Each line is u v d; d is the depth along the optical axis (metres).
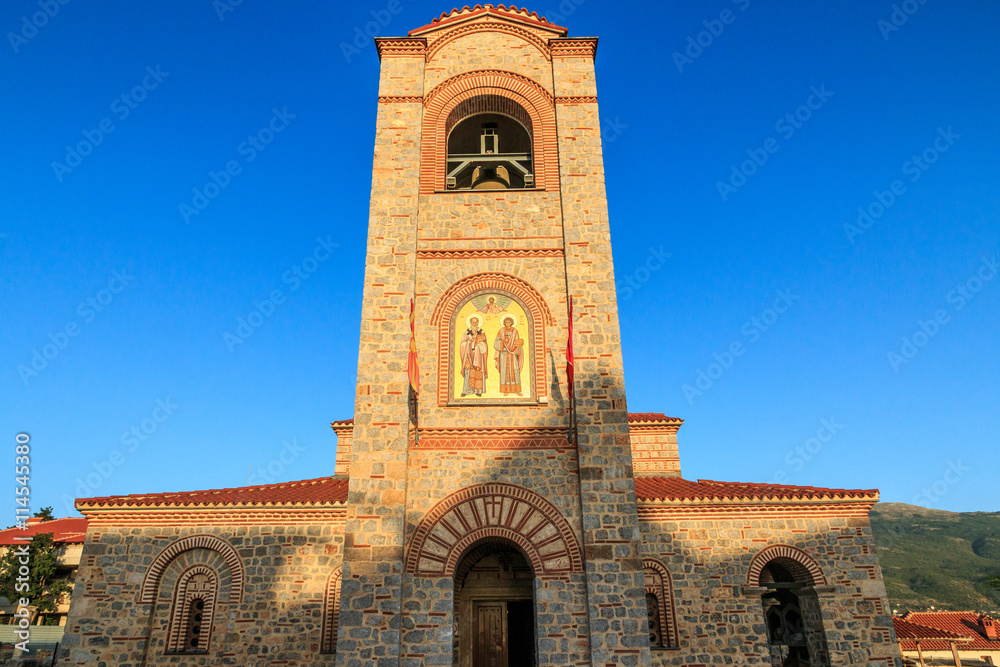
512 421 17.31
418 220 19.75
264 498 21.30
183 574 20.64
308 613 20.02
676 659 19.67
